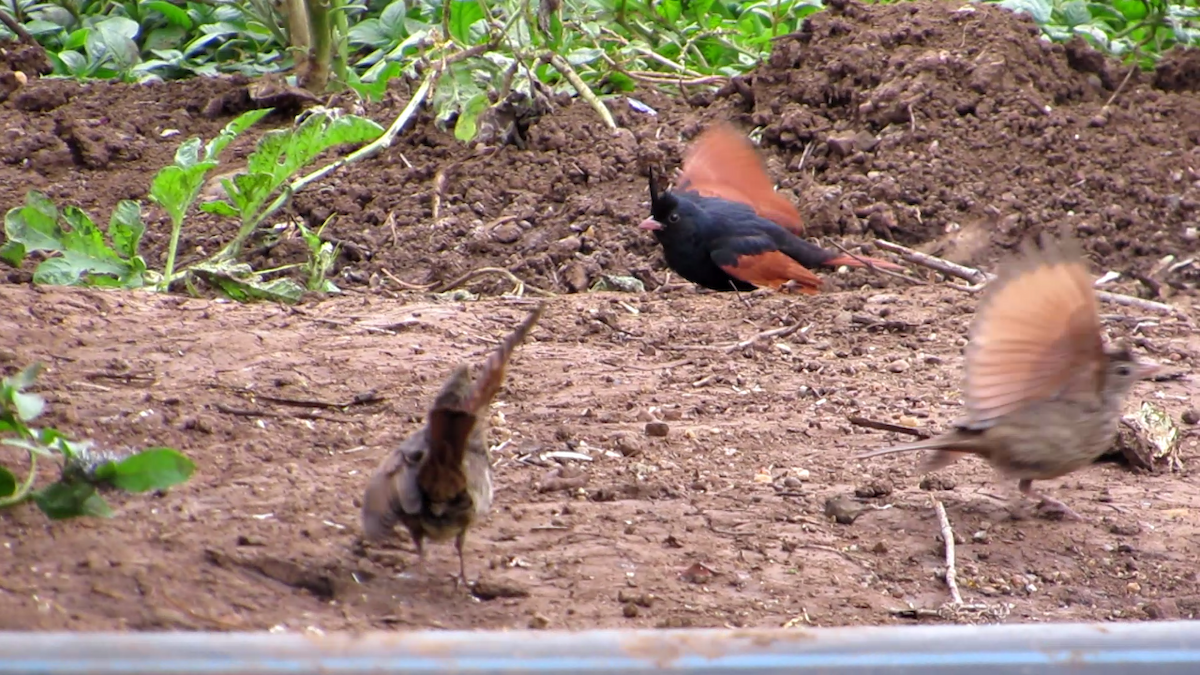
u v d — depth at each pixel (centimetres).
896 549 817
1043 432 826
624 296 1379
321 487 809
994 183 1617
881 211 1570
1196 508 910
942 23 1792
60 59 1952
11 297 1078
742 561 776
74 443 705
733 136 1539
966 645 456
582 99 1786
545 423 979
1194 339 1301
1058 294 784
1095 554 830
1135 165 1647
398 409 960
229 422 901
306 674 424
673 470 911
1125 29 2089
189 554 682
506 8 1797
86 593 608
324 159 1661
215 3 2052
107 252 1243
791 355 1194
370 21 2080
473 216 1549
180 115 1741
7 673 409
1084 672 454
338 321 1157
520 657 438
